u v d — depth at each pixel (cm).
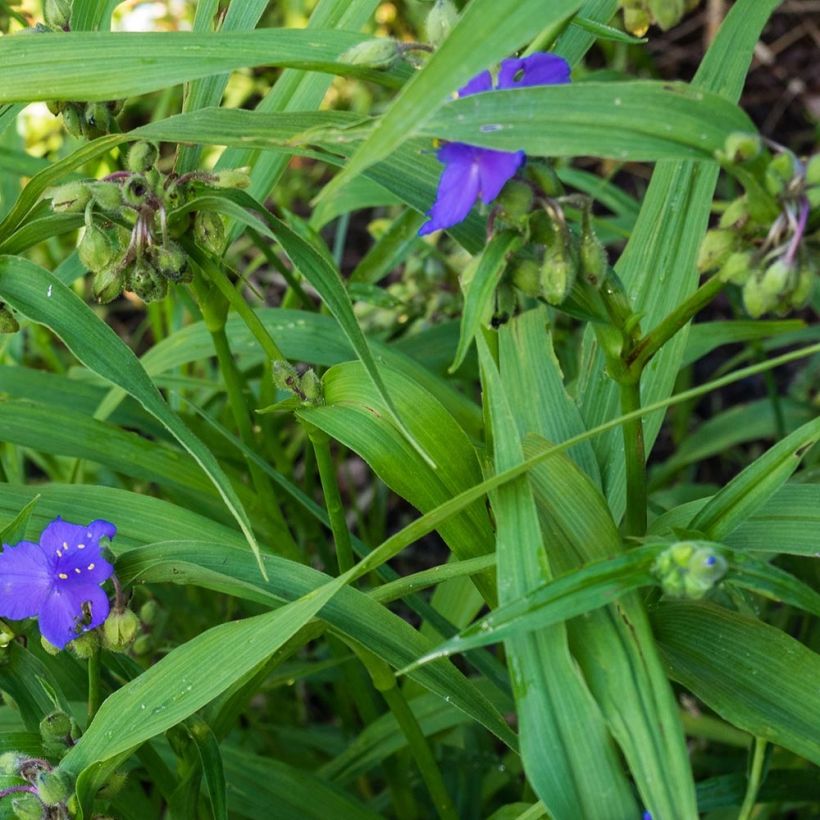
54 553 39
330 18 49
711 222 85
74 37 41
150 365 60
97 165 71
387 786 63
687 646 40
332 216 64
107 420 60
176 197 42
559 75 37
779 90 104
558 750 35
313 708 76
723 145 35
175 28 104
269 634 38
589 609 35
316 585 42
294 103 51
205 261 44
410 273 65
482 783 58
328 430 43
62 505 45
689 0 39
